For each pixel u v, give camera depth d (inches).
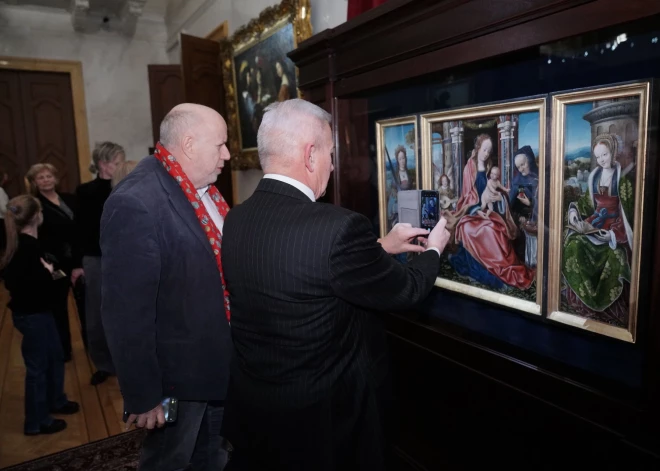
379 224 78.5
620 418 45.9
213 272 65.4
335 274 45.6
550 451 52.9
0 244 217.0
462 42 55.3
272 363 49.4
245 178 175.6
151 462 68.9
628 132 43.9
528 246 54.7
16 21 247.6
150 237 60.2
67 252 140.4
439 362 66.6
